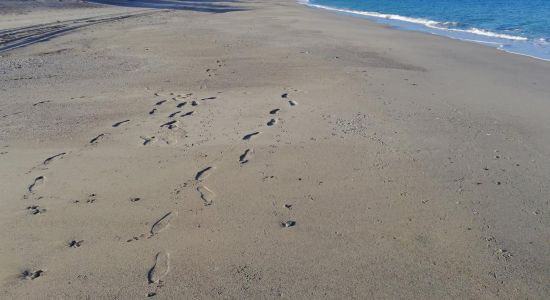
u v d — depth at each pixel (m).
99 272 3.13
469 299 2.90
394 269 3.17
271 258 3.29
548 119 6.16
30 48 10.98
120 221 3.75
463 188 4.32
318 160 4.89
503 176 4.57
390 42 12.49
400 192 4.25
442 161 4.90
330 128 5.81
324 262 3.25
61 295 2.90
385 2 28.81
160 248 3.39
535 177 4.54
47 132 5.68
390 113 6.39
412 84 7.94
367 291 2.96
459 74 8.75
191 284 3.02
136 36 12.95
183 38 12.67
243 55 10.41
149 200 4.07
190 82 8.06
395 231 3.63
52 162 4.84
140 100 6.98
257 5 26.42
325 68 9.09
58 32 13.30
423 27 16.58
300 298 2.90
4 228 3.62
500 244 3.46
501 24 16.78
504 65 9.55
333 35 13.61
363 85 7.82
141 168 4.70
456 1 27.56
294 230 3.64
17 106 6.66
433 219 3.80
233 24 16.03
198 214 3.86
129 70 8.94
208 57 10.18
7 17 15.86
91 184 4.36
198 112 6.45
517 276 3.11
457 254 3.34
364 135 5.58
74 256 3.29
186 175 4.56
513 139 5.50
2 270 3.14
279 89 7.57
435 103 6.86
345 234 3.59
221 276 3.10
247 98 7.08
